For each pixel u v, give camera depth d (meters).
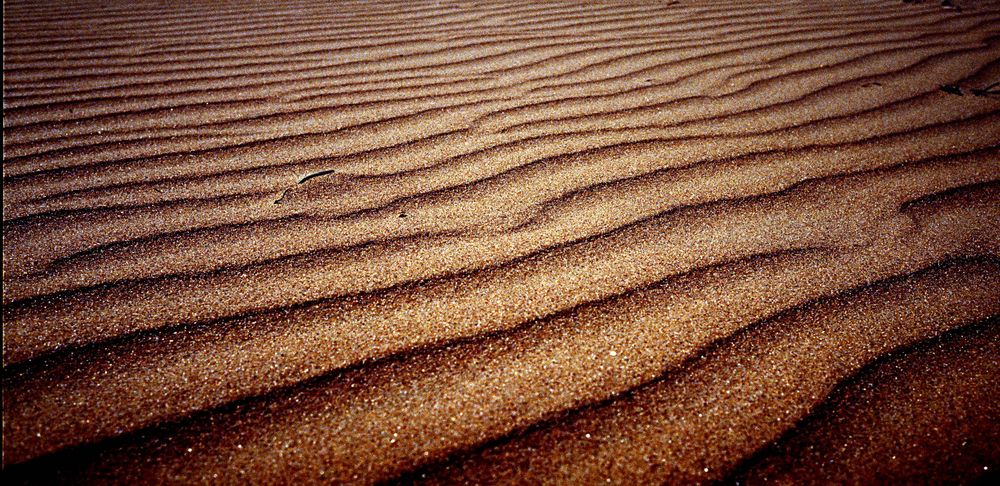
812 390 0.45
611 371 0.46
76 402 0.43
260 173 0.69
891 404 0.44
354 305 0.51
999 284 0.54
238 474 0.40
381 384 0.45
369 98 0.89
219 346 0.47
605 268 0.55
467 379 0.45
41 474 0.39
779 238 0.59
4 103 0.87
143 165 0.71
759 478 0.40
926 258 0.56
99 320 0.49
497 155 0.73
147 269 0.54
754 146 0.75
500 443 0.41
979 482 0.40
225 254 0.56
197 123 0.81
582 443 0.41
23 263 0.55
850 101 0.88
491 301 0.51
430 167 0.70
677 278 0.54
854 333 0.49
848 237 0.59
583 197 0.64
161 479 0.39
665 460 0.41
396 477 0.39
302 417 0.42
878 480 0.40
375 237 0.59
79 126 0.80
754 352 0.47
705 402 0.44
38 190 0.65
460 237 0.59
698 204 0.64
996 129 0.79
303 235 0.59
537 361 0.46
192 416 0.42
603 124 0.81
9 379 0.44
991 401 0.44
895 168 0.70
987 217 0.62
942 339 0.48
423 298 0.52
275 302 0.51
